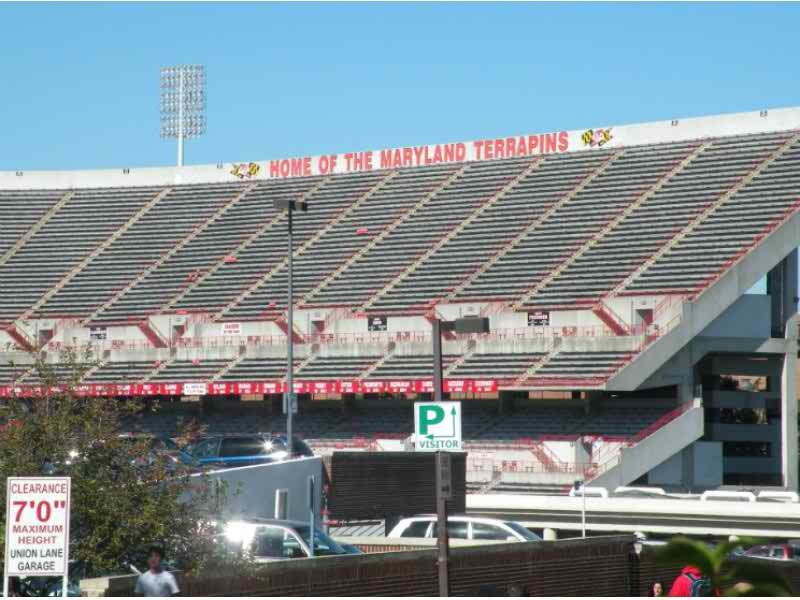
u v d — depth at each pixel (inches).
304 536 1061.8
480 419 2630.4
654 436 2379.4
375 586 965.2
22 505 693.3
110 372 2967.5
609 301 2578.7
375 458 1595.7
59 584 858.1
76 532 839.7
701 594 883.4
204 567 858.1
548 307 2650.1
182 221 3481.8
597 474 2299.5
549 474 2294.5
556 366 2493.8
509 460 2395.4
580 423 2522.1
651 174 2960.1
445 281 2869.1
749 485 2630.4
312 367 2785.4
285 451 1755.7
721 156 2906.0
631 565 1216.2
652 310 2522.1
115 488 848.3
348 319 2854.3
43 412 872.9
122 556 853.8
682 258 2625.5
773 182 2741.1
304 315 2913.4
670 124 3051.2
